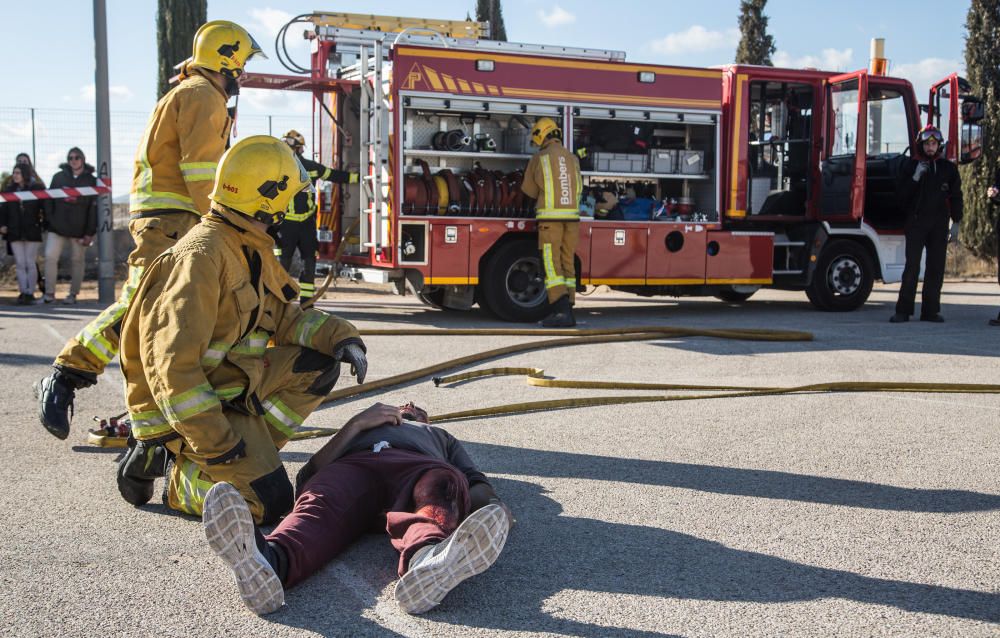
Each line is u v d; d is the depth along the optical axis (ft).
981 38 77.71
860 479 14.39
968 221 74.79
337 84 37.06
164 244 14.88
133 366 11.46
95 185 40.60
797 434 17.34
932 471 14.88
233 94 15.94
